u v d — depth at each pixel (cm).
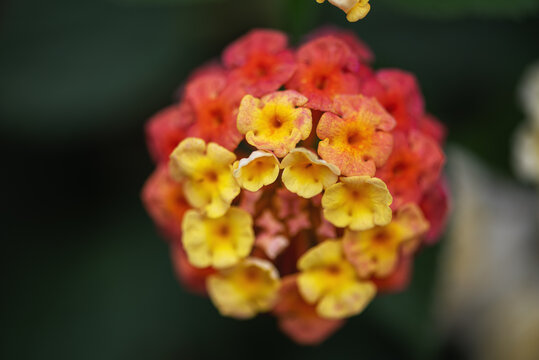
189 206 19
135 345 22
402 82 19
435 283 20
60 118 22
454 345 24
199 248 18
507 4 19
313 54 18
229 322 23
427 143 18
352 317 23
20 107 22
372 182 18
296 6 20
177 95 20
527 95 22
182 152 18
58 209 23
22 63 22
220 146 18
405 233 18
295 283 19
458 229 23
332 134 18
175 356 22
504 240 24
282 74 18
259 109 18
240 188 18
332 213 18
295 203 18
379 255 18
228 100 18
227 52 19
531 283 24
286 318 19
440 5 20
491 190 24
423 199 19
